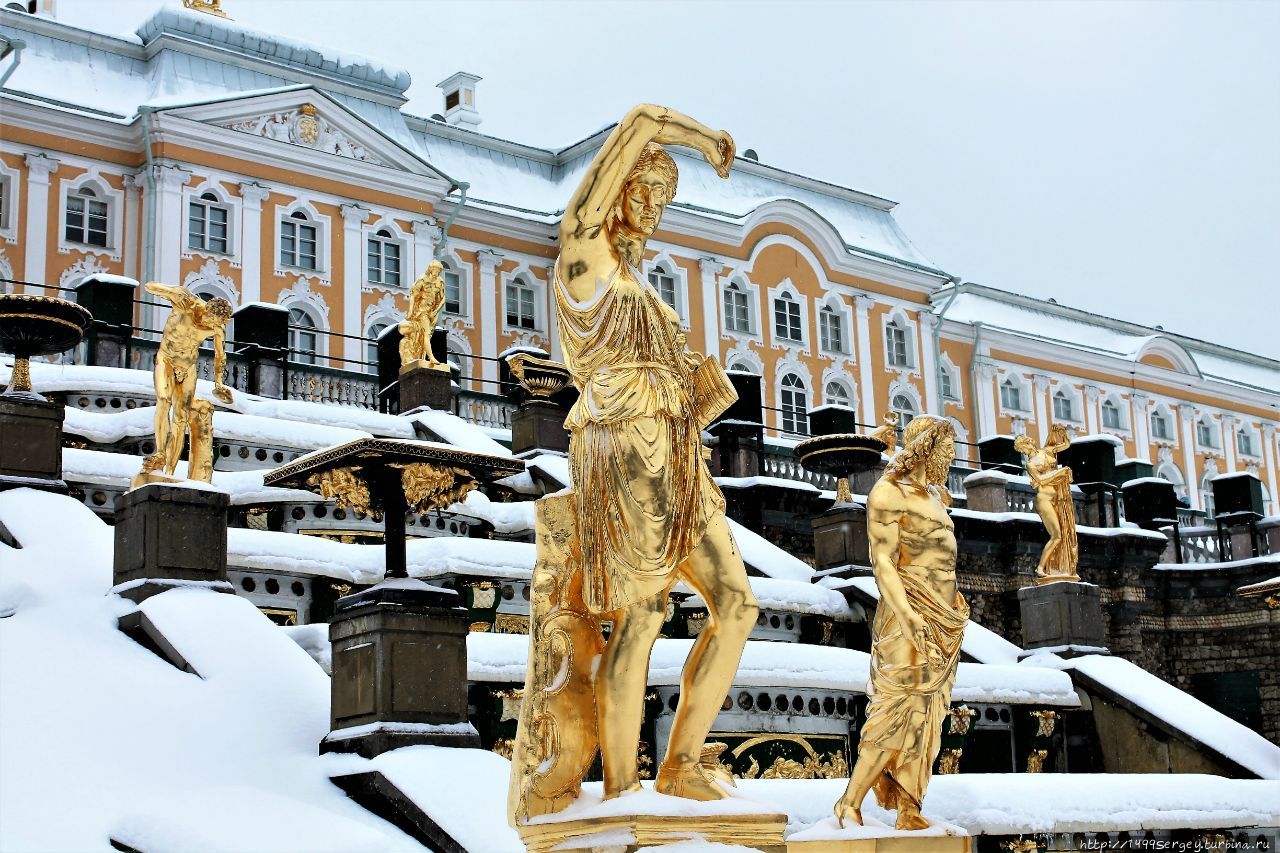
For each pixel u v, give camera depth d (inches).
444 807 410.3
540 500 299.0
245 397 941.8
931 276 2108.8
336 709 464.4
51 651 477.4
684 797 289.9
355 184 1652.3
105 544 574.2
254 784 428.8
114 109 1529.3
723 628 294.5
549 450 979.9
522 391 1022.4
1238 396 2544.3
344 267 1631.4
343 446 448.1
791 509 1013.8
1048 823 542.6
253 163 1574.8
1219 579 1167.0
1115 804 567.8
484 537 853.8
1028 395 2251.5
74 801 397.4
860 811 390.3
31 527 573.3
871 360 2032.5
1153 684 814.5
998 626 1082.7
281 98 1588.3
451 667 463.2
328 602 669.3
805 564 898.7
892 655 396.5
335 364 1605.6
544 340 1815.9
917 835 373.7
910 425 419.5
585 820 275.9
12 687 448.8
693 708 293.9
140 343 1017.5
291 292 1585.9
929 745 396.5
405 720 450.3
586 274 299.3
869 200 2160.4
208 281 1525.6
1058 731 800.3
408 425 988.6
